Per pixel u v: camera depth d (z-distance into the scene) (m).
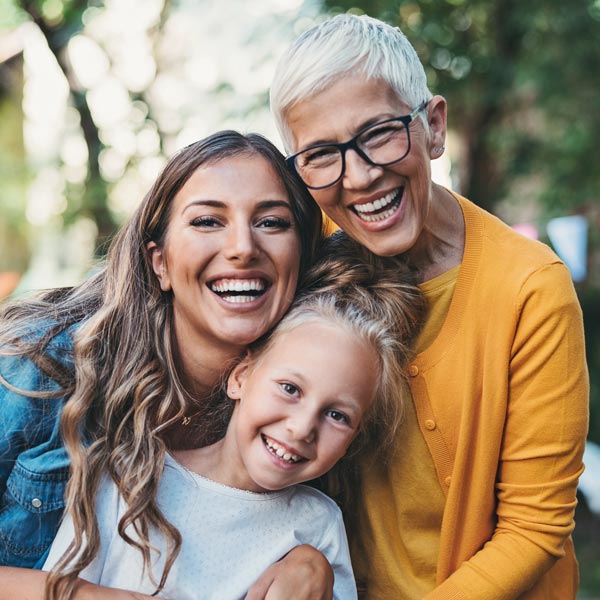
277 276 1.75
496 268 1.71
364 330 1.75
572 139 5.89
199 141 1.78
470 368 1.72
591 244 6.23
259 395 1.71
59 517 1.71
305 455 1.69
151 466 1.69
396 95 1.62
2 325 1.79
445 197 1.82
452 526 1.77
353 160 1.61
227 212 1.70
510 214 6.63
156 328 1.79
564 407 1.69
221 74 5.28
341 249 1.91
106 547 1.69
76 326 1.78
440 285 1.78
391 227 1.68
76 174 6.02
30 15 5.19
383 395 1.77
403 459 1.82
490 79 5.51
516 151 6.11
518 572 1.70
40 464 1.67
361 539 1.92
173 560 1.64
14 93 7.68
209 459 1.82
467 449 1.74
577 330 1.69
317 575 1.70
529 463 1.72
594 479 4.99
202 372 1.83
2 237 7.79
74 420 1.66
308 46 1.61
